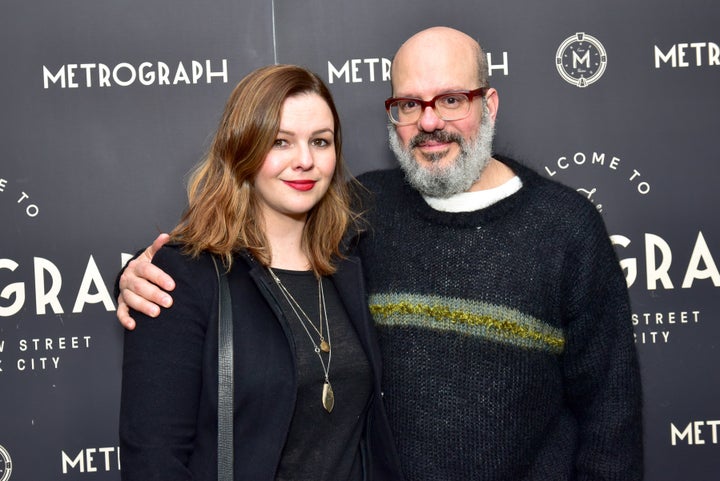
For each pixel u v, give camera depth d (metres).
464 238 1.76
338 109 2.27
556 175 2.28
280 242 1.68
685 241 2.27
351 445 1.65
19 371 2.21
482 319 1.70
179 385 1.46
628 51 2.27
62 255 2.22
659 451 2.30
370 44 2.26
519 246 1.73
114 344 2.24
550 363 1.76
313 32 2.25
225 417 1.45
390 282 1.79
